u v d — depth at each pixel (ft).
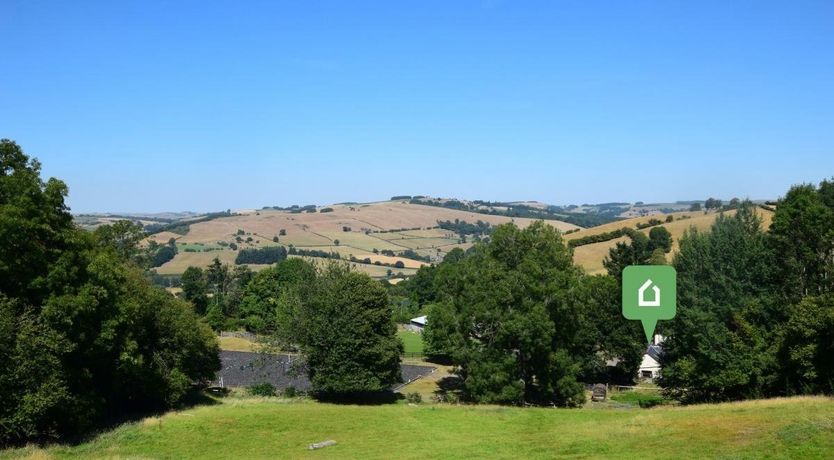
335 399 176.45
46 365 100.22
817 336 123.13
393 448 103.14
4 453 93.09
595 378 228.02
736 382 138.62
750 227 156.66
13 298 101.04
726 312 146.72
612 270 278.87
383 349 172.14
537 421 121.29
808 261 144.05
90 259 113.29
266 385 185.26
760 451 70.28
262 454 102.83
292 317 182.91
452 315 171.94
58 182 113.09
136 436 114.52
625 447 83.87
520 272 167.63
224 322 348.38
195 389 173.47
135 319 134.72
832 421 77.61
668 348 161.38
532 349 161.99
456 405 153.69
